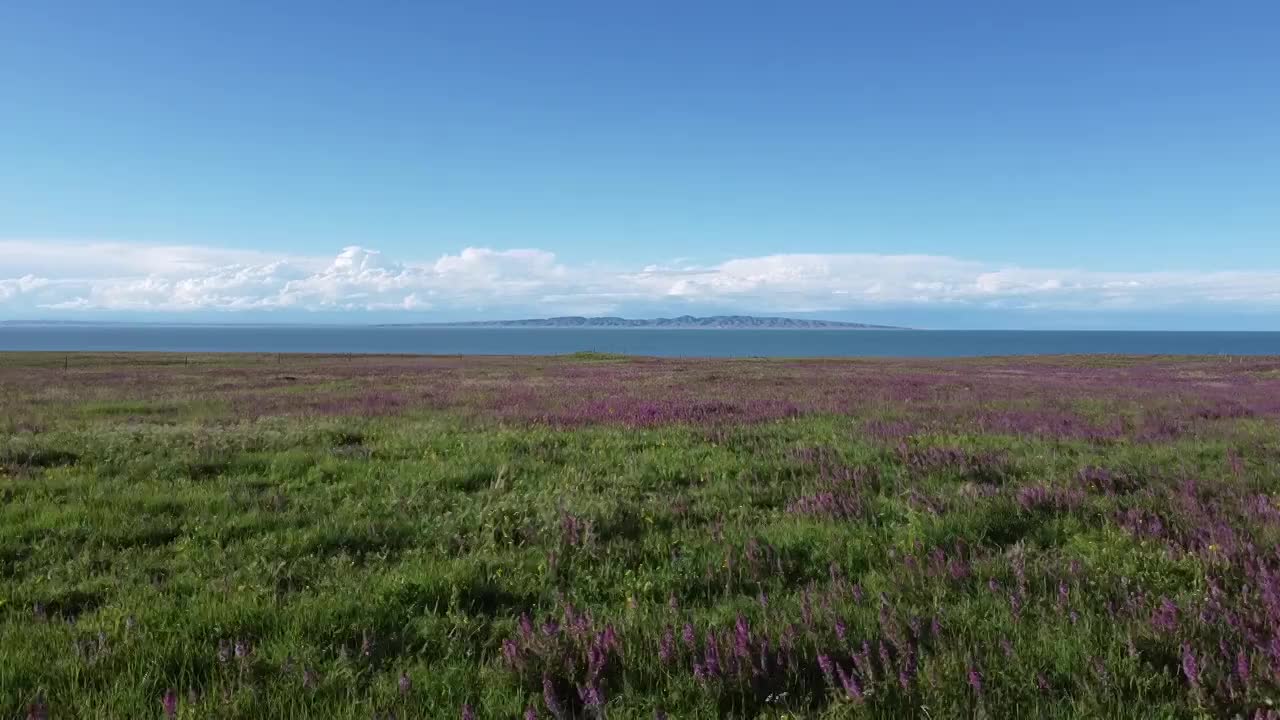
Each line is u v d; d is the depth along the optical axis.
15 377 38.22
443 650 4.57
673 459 11.61
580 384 33.03
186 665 4.20
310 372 45.88
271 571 5.87
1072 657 4.07
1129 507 7.79
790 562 6.16
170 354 87.25
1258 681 3.64
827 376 39.88
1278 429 15.31
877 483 9.56
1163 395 25.98
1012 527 7.27
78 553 6.46
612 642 4.32
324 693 3.93
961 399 23.91
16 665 4.11
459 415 18.59
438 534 7.21
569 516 7.35
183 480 9.62
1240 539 6.32
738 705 3.84
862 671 3.90
